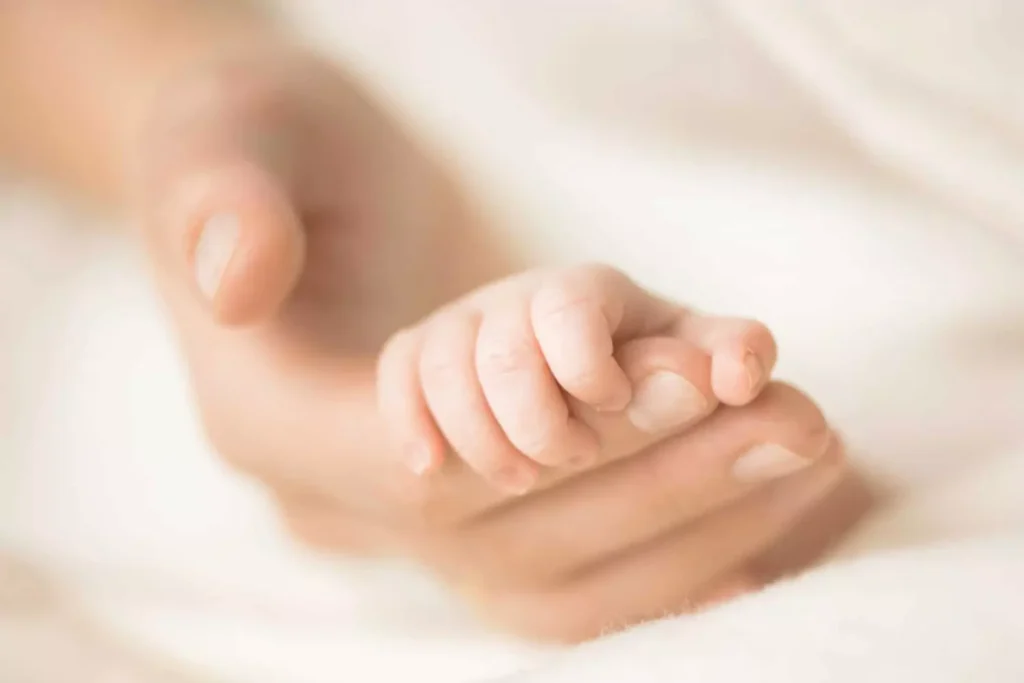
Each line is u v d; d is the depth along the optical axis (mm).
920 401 405
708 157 437
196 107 432
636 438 358
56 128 503
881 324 413
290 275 392
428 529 392
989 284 407
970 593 327
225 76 443
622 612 387
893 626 323
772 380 364
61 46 495
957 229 412
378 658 412
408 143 456
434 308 443
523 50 449
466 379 359
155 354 479
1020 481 376
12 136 517
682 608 376
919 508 383
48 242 513
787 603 335
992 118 396
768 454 360
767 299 425
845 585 336
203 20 493
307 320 413
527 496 377
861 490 397
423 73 461
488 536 386
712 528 377
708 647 327
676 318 358
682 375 348
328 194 437
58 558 450
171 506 456
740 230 431
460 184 455
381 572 428
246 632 426
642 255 441
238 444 412
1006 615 322
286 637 423
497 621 400
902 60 402
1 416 478
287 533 434
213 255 388
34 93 498
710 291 431
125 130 482
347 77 460
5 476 468
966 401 402
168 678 419
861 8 402
